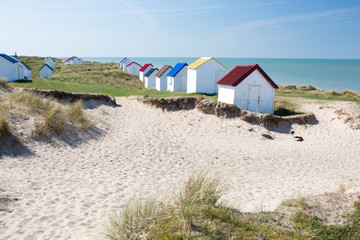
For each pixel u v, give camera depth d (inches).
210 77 1083.9
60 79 1744.6
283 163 476.1
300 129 749.3
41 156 375.9
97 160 394.3
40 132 430.6
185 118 740.0
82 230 184.5
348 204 226.8
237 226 172.9
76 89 1063.6
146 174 355.3
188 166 412.8
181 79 1227.2
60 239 171.8
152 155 449.4
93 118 591.2
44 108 514.6
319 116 825.5
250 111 768.3
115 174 341.7
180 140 574.9
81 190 272.4
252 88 807.1
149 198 202.2
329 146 641.6
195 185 209.3
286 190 330.0
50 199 241.6
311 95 1113.4
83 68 2650.1
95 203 241.3
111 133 547.8
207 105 771.4
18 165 331.0
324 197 242.5
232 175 384.5
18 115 451.8
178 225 163.2
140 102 832.9
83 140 472.1
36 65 3280.0
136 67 2415.1
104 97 749.3
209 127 699.4
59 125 461.1
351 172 447.5
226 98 845.2
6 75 1210.0
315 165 478.6
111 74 2082.9
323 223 193.8
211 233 158.9
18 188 259.4
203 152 503.2
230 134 669.3
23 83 1069.8
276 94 1131.3
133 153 448.1
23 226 188.4
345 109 813.2
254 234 164.9
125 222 167.6
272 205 265.6
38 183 280.1
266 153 539.5
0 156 347.6
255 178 379.9
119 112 715.4
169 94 968.3
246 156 503.8
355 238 175.8
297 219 198.2
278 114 842.8
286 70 5546.3
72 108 550.0
